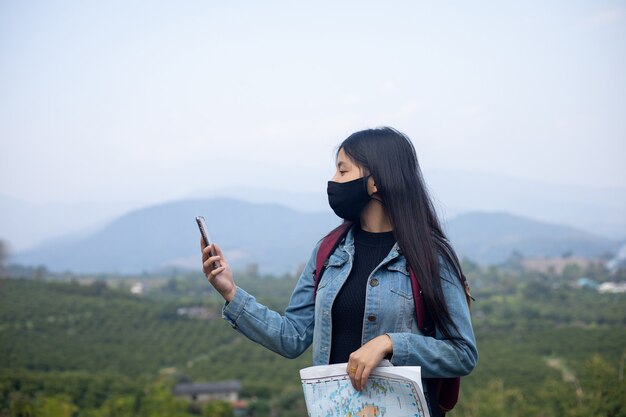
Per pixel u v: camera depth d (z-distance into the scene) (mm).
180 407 48312
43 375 52000
